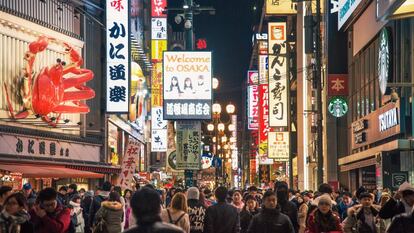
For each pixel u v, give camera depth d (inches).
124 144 2199.8
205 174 3093.0
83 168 1409.9
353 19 1556.3
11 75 1348.4
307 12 1838.1
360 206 532.1
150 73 2632.9
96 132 1749.5
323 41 1768.0
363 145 1494.8
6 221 377.1
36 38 1444.4
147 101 2701.8
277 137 2039.9
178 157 1216.8
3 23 1314.0
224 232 531.2
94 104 1779.0
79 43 1660.9
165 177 2583.7
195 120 1169.4
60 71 1412.4
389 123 1219.2
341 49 1702.8
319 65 1170.0
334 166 1740.9
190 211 553.6
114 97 1549.0
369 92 1483.8
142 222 228.8
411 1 691.4
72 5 1642.5
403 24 1154.0
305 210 644.1
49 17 1520.7
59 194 829.8
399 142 1068.5
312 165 1920.5
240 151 5182.1
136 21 2365.9
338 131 1740.9
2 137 1280.8
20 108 1370.6
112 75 1549.0
